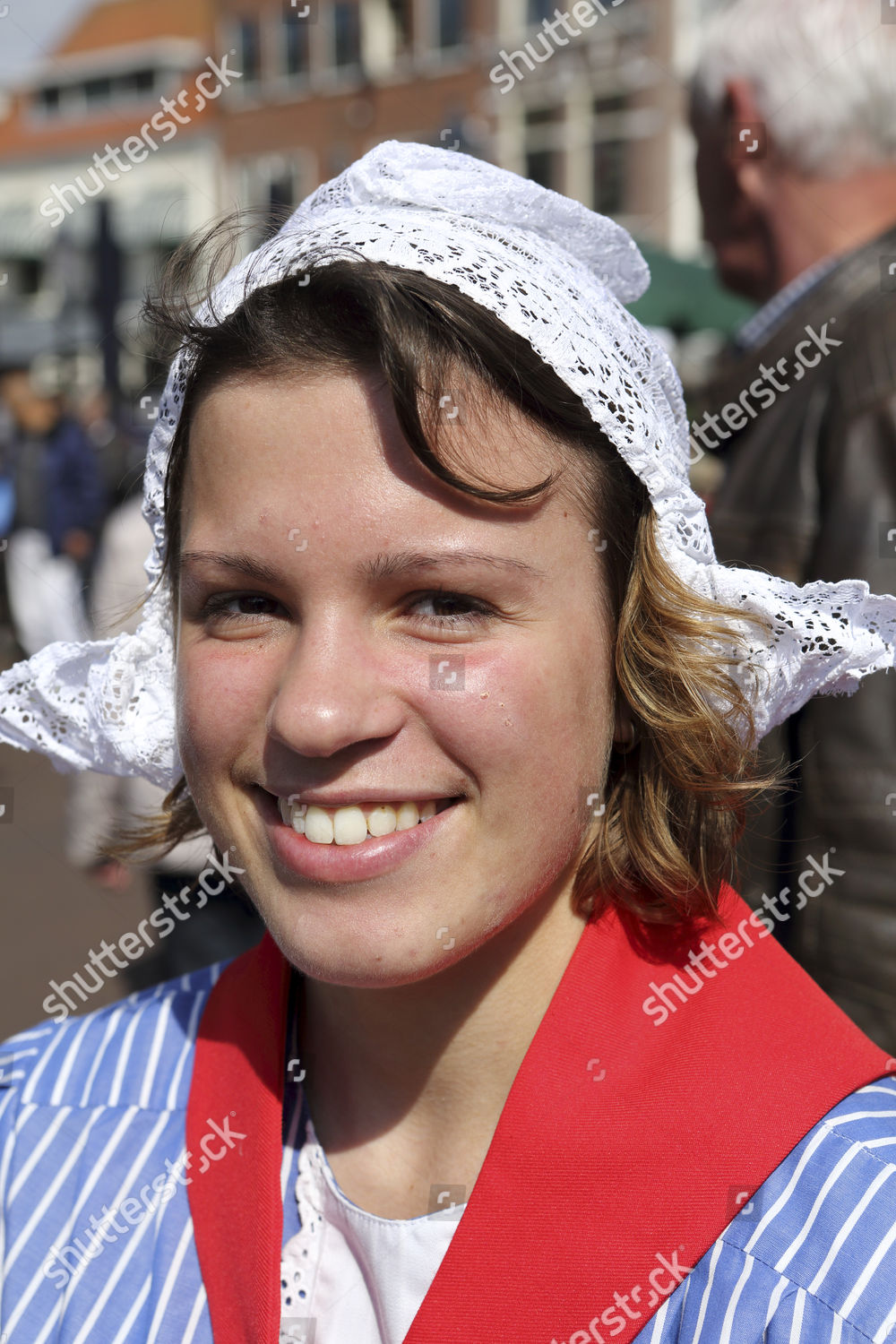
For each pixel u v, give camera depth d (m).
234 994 1.34
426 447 0.98
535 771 1.04
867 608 1.19
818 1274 0.98
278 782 1.06
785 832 1.88
